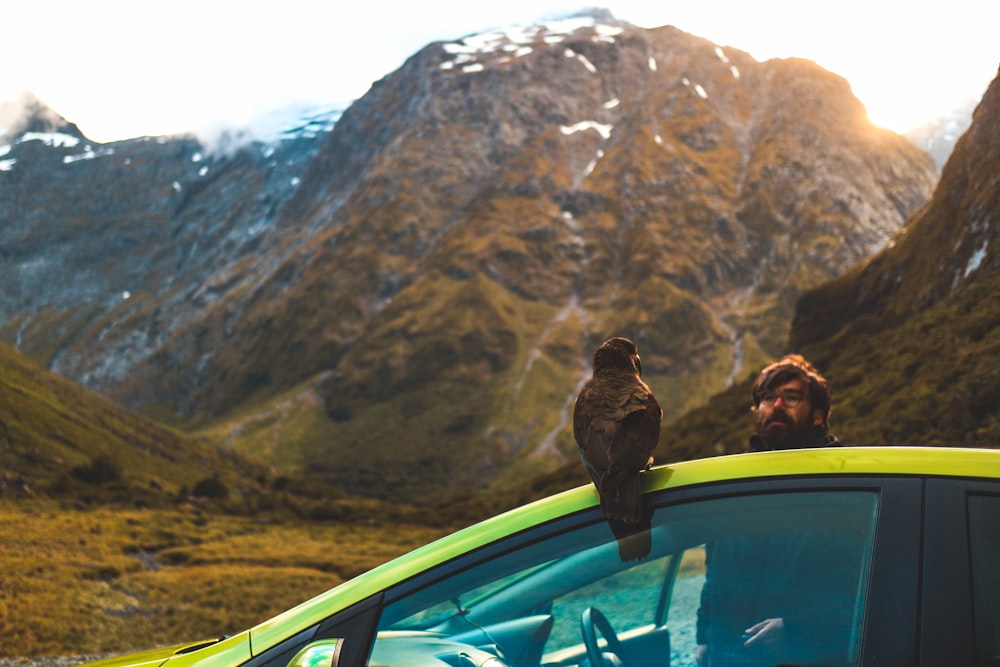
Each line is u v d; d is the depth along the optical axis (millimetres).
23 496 79625
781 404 4254
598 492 2148
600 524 2127
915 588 1838
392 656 2070
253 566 48281
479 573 2141
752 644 1947
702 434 73750
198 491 100062
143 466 139625
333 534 75875
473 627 2096
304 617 2188
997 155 66938
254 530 74562
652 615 2051
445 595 2131
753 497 2062
